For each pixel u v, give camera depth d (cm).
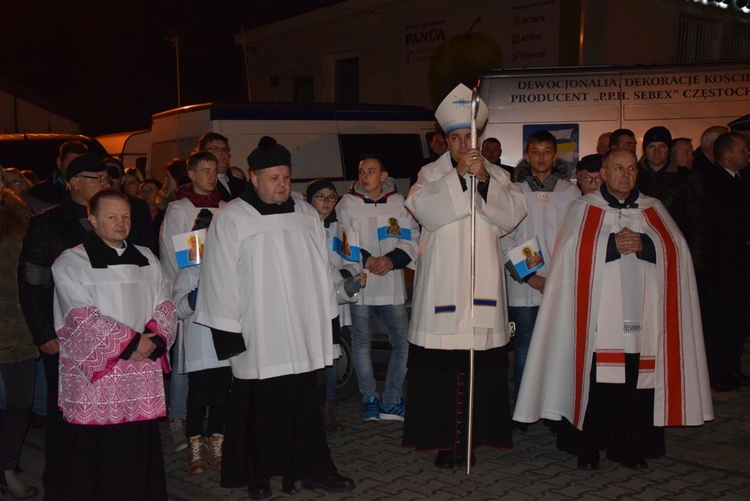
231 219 445
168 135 1141
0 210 460
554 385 500
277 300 446
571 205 505
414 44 1572
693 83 838
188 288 488
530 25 1340
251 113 1071
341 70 1805
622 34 1298
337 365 628
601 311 480
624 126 845
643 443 490
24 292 430
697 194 655
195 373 500
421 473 491
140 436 411
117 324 398
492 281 486
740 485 466
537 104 857
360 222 580
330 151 1116
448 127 489
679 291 484
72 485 402
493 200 476
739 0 1459
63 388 407
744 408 613
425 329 492
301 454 457
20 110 2361
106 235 406
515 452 528
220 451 510
